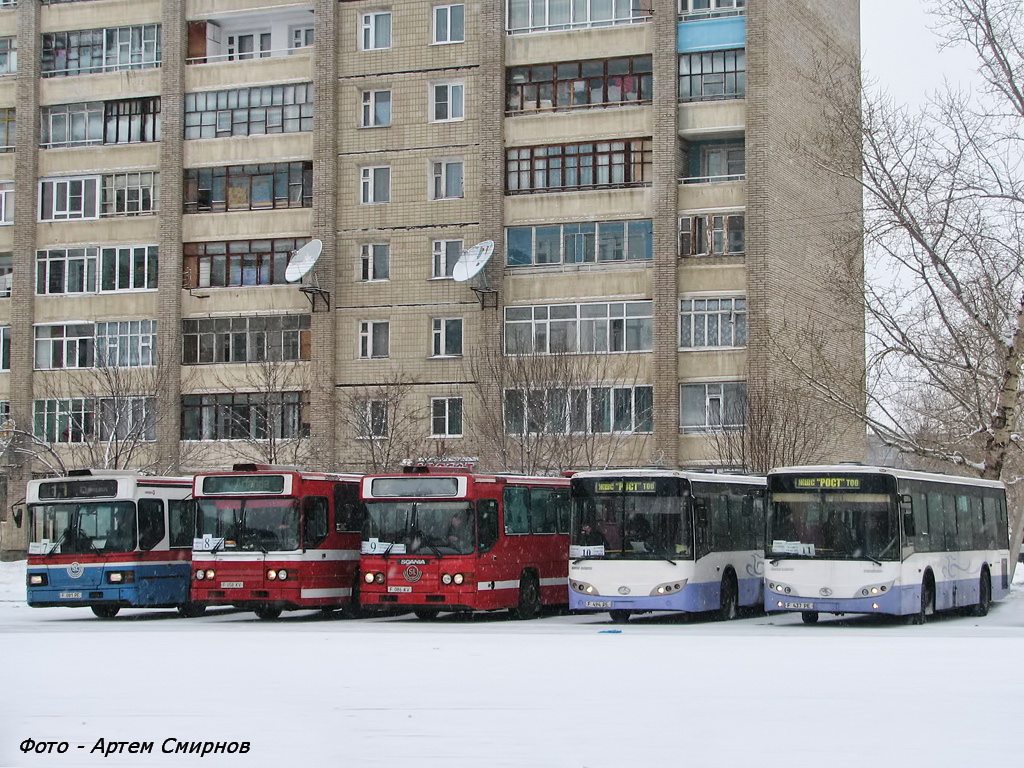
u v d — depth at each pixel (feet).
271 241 199.93
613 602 102.47
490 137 189.88
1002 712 52.75
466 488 105.60
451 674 65.67
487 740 47.01
